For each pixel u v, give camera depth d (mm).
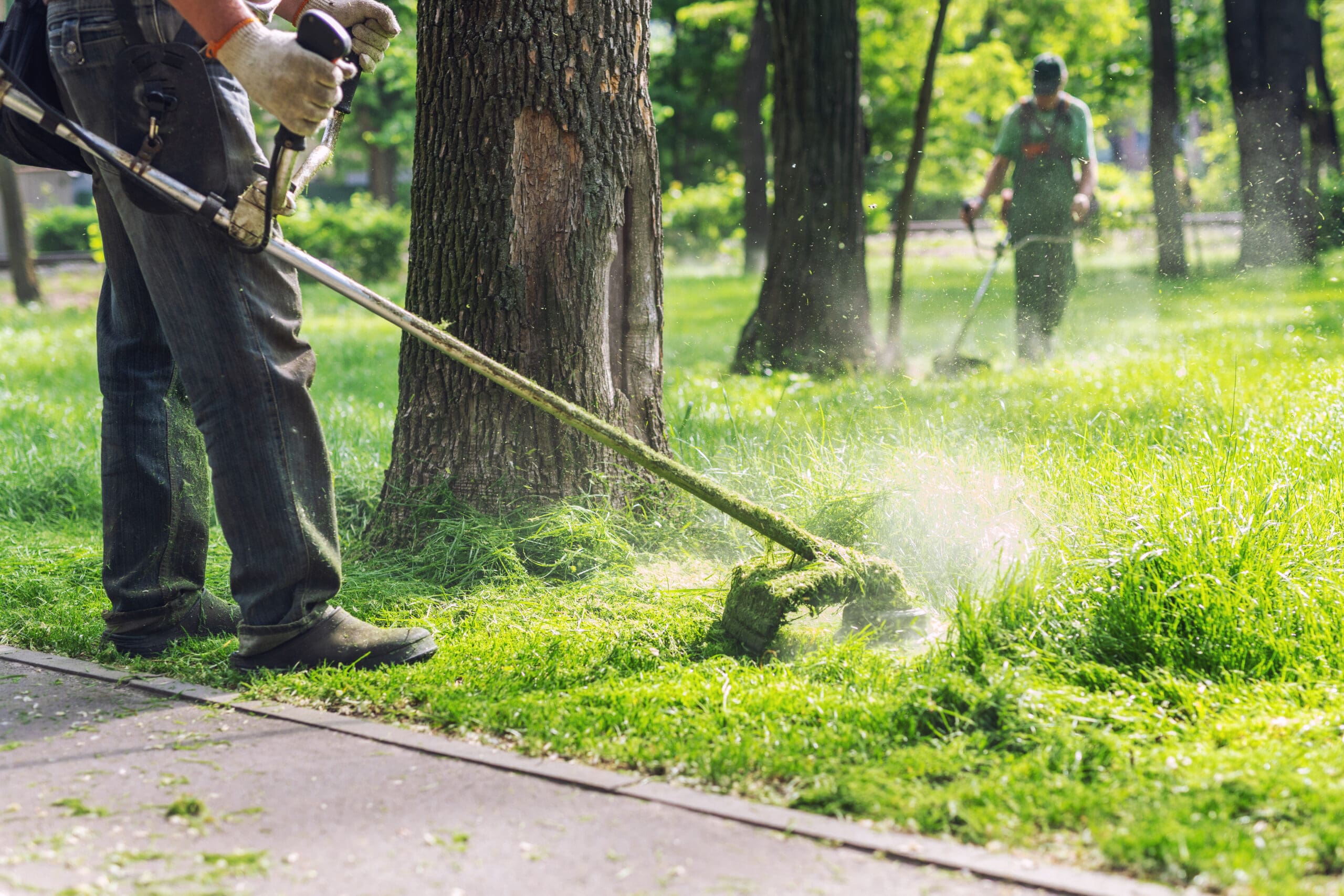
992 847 2014
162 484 3256
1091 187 7891
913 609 3225
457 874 1965
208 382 2936
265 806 2240
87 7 2816
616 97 4219
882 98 29969
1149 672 2773
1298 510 3488
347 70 3146
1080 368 6887
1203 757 2266
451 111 4160
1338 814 1993
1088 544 3412
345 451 5746
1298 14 15203
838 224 9211
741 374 9180
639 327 4441
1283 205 13070
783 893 1891
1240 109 14930
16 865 2002
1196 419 4902
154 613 3256
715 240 28797
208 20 2586
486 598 3736
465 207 4168
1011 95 28969
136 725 2699
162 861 2018
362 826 2150
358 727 2648
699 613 3537
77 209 32000
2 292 22938
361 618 3574
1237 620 2887
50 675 3107
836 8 9055
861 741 2424
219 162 2852
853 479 4230
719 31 32062
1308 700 2564
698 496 3244
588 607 3633
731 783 2305
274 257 3004
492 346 4188
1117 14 27281
